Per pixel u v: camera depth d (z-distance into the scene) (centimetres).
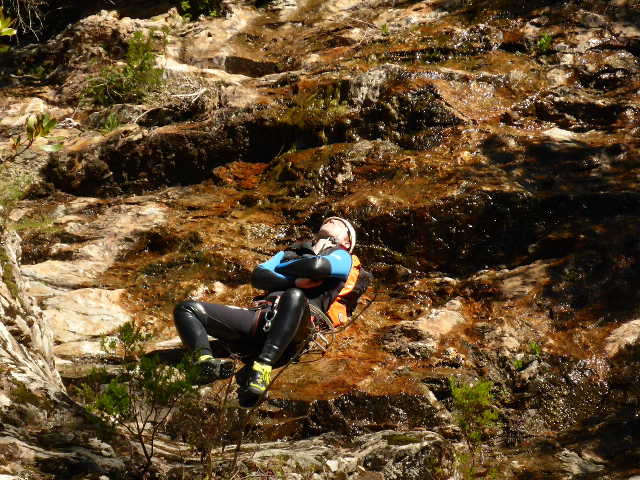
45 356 670
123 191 1322
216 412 614
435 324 833
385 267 990
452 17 1567
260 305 725
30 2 2067
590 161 1066
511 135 1134
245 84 1473
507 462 637
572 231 949
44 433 484
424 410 687
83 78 1678
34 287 974
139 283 1005
